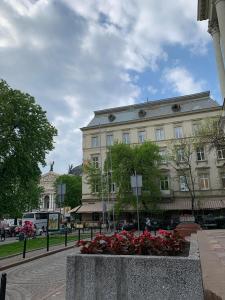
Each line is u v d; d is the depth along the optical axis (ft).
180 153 154.20
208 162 152.25
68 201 266.16
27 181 112.16
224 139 95.09
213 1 90.33
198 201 147.13
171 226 121.70
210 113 156.76
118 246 14.66
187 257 13.19
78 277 14.26
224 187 147.74
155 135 167.53
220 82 100.01
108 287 13.75
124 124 176.45
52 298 21.04
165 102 173.27
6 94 109.50
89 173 162.61
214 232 64.49
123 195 143.13
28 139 109.29
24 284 26.89
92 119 190.49
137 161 142.72
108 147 158.40
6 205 107.76
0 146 103.76
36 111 115.75
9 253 48.62
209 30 105.09
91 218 170.71
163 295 12.90
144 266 13.39
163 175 157.48
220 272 21.74
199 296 12.48
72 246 60.08
